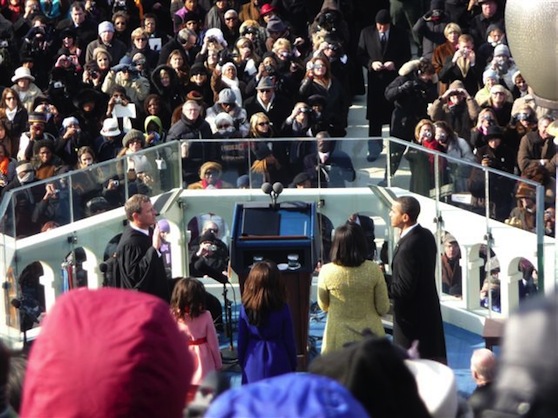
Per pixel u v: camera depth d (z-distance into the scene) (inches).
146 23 1702.8
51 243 1082.7
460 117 1502.2
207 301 1148.5
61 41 1694.1
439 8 1681.8
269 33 1669.5
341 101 1537.9
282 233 1023.6
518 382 203.0
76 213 1115.3
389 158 1213.1
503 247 1128.8
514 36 709.9
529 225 1114.1
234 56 1612.9
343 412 209.0
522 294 1133.7
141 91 1560.0
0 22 1738.4
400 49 1644.9
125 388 232.8
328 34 1640.0
